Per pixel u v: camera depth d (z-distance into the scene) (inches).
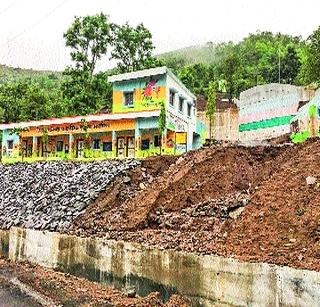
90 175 1114.7
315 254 536.1
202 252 605.6
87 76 2110.0
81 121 1540.4
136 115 1427.2
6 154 1803.6
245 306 516.1
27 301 683.4
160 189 903.7
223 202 769.6
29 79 4660.4
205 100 2359.7
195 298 576.4
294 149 866.1
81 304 645.9
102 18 2128.4
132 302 624.1
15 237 964.6
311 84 1822.1
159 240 692.1
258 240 612.4
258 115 1972.2
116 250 706.8
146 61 2127.2
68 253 806.5
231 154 939.3
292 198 662.5
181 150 1483.8
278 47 3363.7
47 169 1295.5
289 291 475.5
